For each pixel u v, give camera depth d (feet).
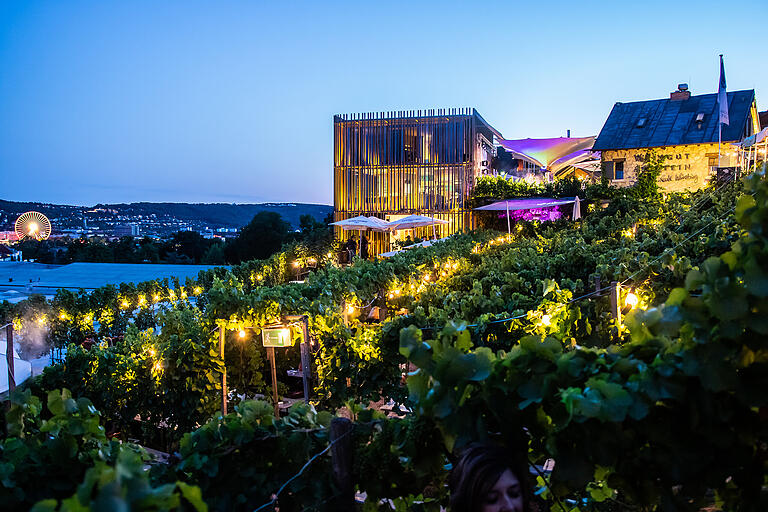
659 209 70.49
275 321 23.40
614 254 31.68
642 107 98.43
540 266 34.83
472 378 6.78
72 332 40.19
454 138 98.02
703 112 92.53
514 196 94.58
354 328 25.12
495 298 23.89
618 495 8.48
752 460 6.26
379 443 8.14
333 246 91.30
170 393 22.54
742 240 5.87
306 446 8.46
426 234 98.48
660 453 6.43
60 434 8.42
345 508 8.16
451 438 7.09
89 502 4.61
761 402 5.76
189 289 54.54
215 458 8.28
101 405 22.98
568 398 6.26
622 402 6.03
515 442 7.17
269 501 8.45
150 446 23.81
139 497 4.52
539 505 9.25
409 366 22.43
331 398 22.85
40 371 34.68
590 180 105.40
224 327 23.08
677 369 6.11
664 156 90.48
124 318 43.60
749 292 5.54
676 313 6.02
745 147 69.26
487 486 6.78
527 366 6.88
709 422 6.13
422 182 99.09
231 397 24.13
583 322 21.58
